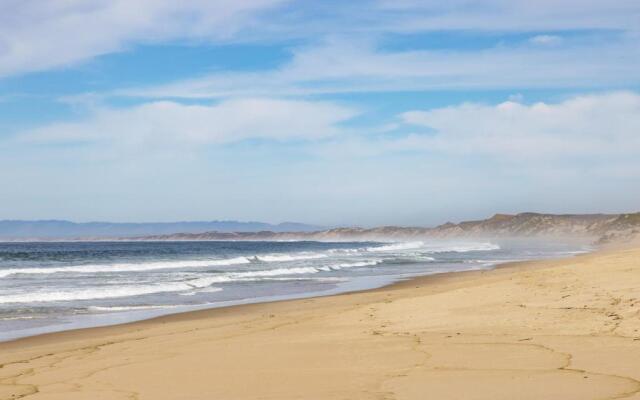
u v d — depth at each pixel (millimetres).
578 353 8133
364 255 64375
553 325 10242
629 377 6832
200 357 9633
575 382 6734
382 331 11219
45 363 10203
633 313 10508
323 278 33031
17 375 9070
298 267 42906
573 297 12969
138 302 22438
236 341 11344
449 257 57906
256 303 21500
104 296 24453
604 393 6266
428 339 9938
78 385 8000
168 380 8008
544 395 6293
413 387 6871
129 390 7531
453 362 8094
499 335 9805
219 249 104812
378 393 6691
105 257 65250
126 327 16219
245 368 8500
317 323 13422
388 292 23094
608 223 136000
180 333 13742
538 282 16797
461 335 10078
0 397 7488
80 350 11711
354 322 12938
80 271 39688
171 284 28828
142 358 9930
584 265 22203
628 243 83938
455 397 6375
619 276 16328
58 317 18469
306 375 7820
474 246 98625
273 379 7699
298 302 21062
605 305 11570
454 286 22406
